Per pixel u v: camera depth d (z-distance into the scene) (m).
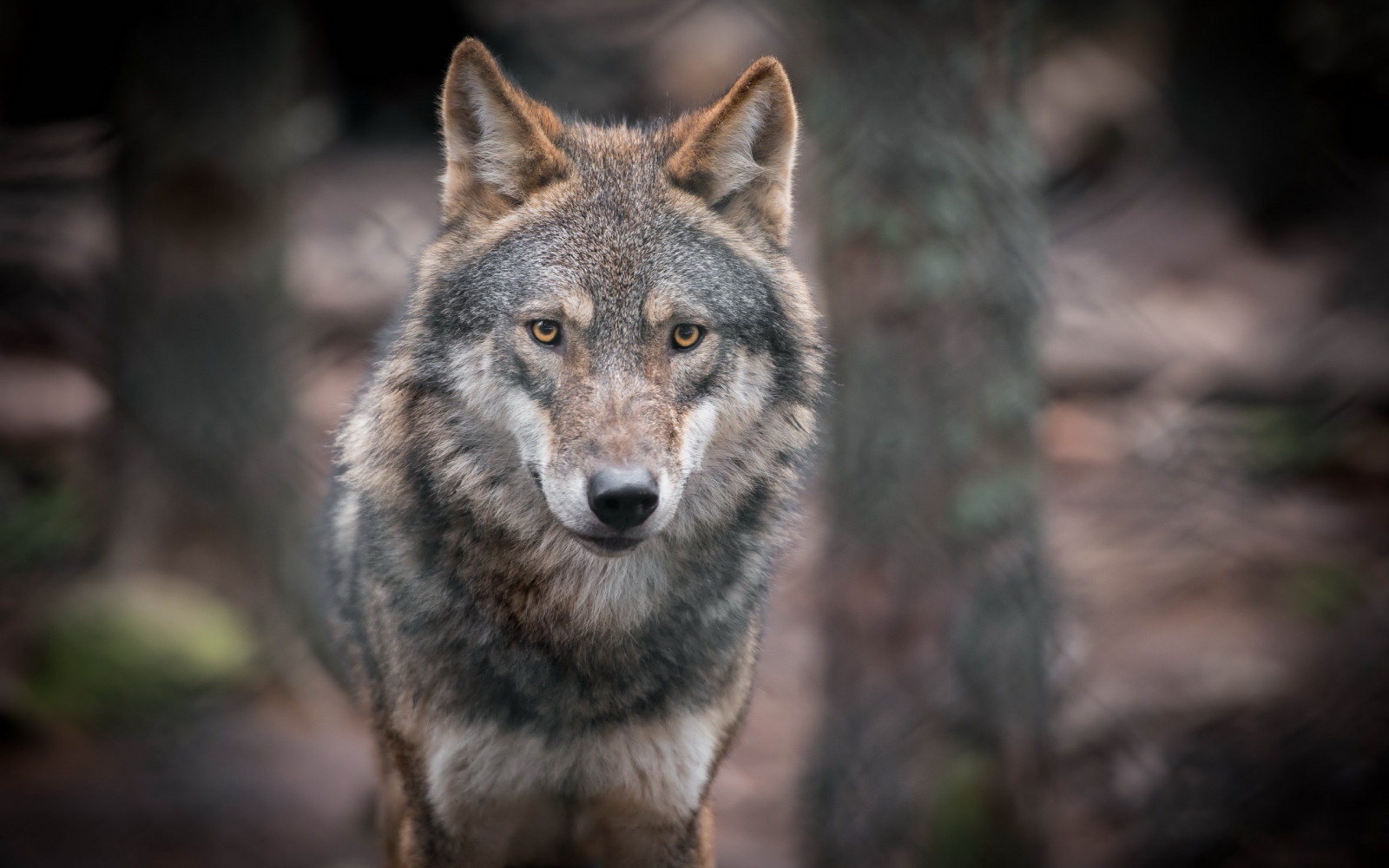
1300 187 23.52
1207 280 21.67
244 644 12.12
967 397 8.66
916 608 8.76
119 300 12.66
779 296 6.89
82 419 16.33
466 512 6.50
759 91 6.76
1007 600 8.83
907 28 8.39
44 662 11.24
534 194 6.66
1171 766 10.50
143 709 11.05
